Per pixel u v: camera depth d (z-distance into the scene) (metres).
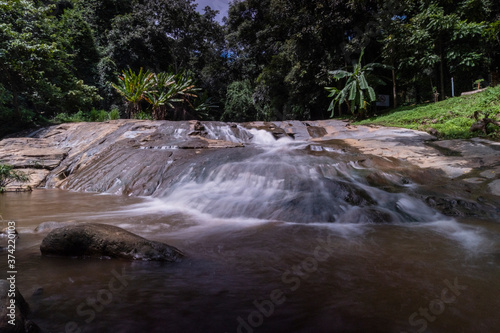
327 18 18.97
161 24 30.25
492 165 6.45
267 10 27.89
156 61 31.89
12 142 11.72
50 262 2.64
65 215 4.77
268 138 12.58
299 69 21.06
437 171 6.46
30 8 17.36
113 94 26.30
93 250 2.76
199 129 12.20
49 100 18.47
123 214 4.81
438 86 18.20
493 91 12.36
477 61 14.72
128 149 9.55
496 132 9.20
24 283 2.19
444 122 11.55
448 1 15.66
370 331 1.61
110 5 31.27
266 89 25.56
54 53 18.28
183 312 1.80
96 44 27.94
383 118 15.36
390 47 17.06
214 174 6.58
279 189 5.39
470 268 2.48
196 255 2.84
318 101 22.47
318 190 5.09
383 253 2.87
